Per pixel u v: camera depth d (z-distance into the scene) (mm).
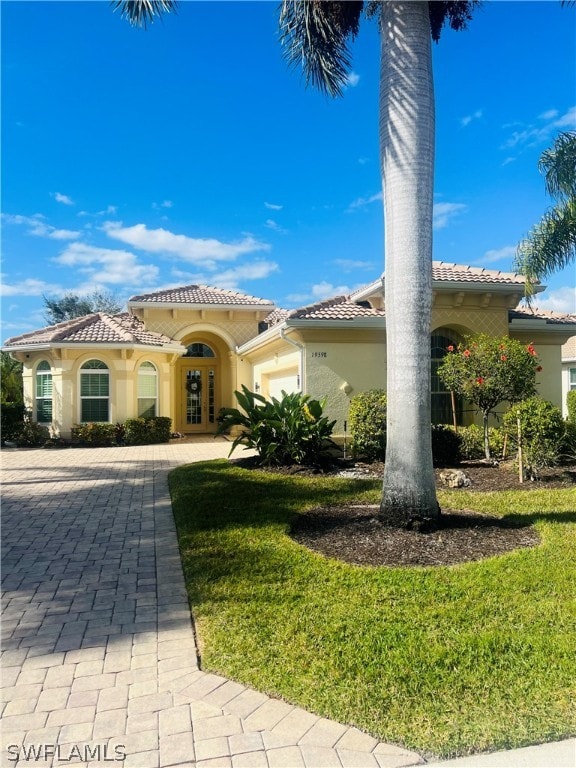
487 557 5898
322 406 12375
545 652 3830
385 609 4570
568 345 25891
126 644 4273
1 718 3307
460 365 11711
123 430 19406
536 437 10258
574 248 12844
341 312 14008
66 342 18703
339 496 9086
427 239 6715
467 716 3166
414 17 6730
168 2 8406
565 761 2838
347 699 3350
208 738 3072
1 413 19047
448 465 12148
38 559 6438
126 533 7566
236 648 4023
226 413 13070
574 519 7297
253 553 6148
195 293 24031
